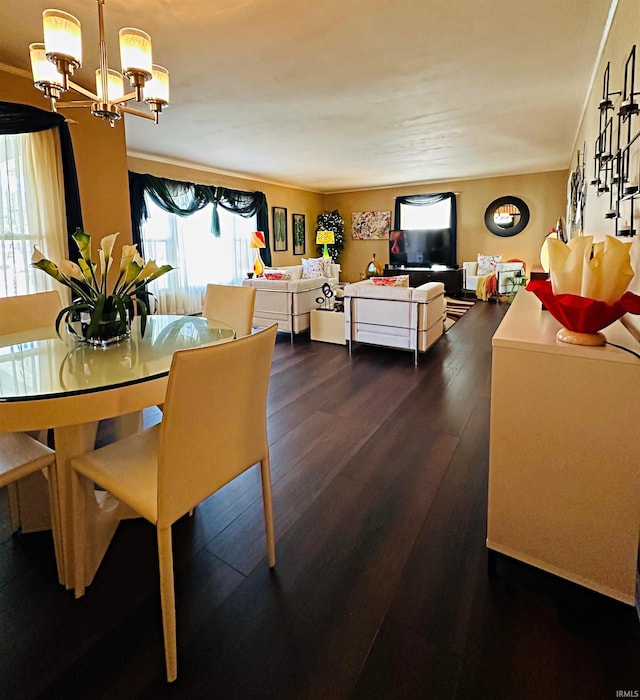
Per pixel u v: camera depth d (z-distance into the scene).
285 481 2.09
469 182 8.64
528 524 1.41
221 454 1.28
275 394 3.31
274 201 8.60
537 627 1.28
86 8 2.22
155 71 1.95
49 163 3.15
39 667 1.17
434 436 2.54
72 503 1.40
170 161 6.36
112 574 1.52
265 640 1.25
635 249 1.65
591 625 1.28
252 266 8.03
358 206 9.91
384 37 2.58
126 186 3.68
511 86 3.43
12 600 1.40
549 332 1.46
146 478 1.29
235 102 3.72
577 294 1.29
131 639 1.26
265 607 1.37
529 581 1.46
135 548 1.66
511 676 1.14
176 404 1.08
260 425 1.44
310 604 1.38
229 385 1.23
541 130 4.82
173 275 6.62
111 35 2.52
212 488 1.27
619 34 2.13
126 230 3.70
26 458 1.38
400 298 4.15
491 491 1.45
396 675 1.15
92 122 3.40
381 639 1.25
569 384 1.27
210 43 2.61
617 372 1.20
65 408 1.27
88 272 1.77
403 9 2.28
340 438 2.54
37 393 1.25
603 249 1.23
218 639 1.26
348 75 3.15
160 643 1.24
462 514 1.81
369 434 2.59
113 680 1.13
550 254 1.32
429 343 4.26
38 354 1.67
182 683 1.13
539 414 1.33
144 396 1.40
